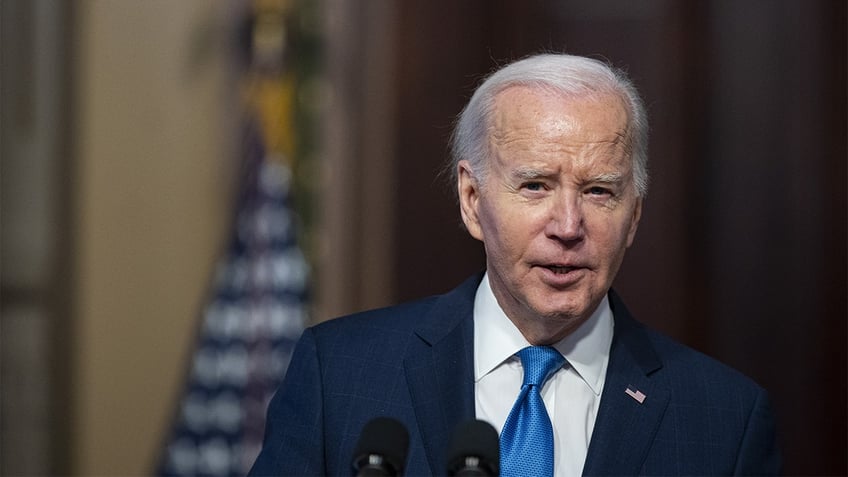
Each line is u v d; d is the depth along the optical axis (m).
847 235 19.61
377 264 19.25
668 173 19.95
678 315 19.88
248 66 19.22
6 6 18.70
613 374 6.94
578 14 19.94
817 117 19.70
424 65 19.52
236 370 18.64
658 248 19.97
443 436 6.71
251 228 18.98
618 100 6.46
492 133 6.59
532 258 6.34
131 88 19.14
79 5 19.05
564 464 6.68
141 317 18.89
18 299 18.67
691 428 6.82
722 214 19.88
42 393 18.64
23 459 18.50
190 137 19.14
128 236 19.00
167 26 19.22
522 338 6.92
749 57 19.84
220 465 18.42
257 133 19.11
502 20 19.70
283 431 6.96
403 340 7.20
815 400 19.59
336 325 7.47
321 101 19.25
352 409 6.90
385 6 19.45
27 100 18.80
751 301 19.78
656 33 19.91
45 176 18.83
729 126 19.88
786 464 19.56
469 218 7.05
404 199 19.38
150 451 18.64
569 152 6.26
